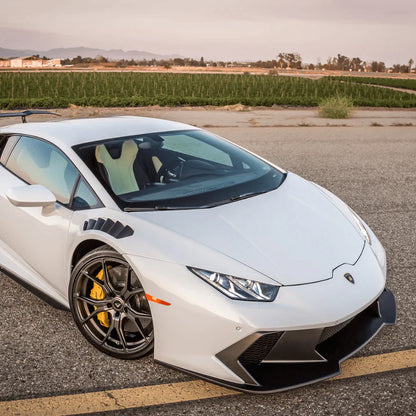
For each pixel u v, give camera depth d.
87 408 2.33
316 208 3.08
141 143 3.30
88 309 2.82
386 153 9.50
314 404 2.33
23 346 2.87
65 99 22.97
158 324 2.40
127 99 23.08
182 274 2.35
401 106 24.89
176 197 2.90
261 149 9.73
